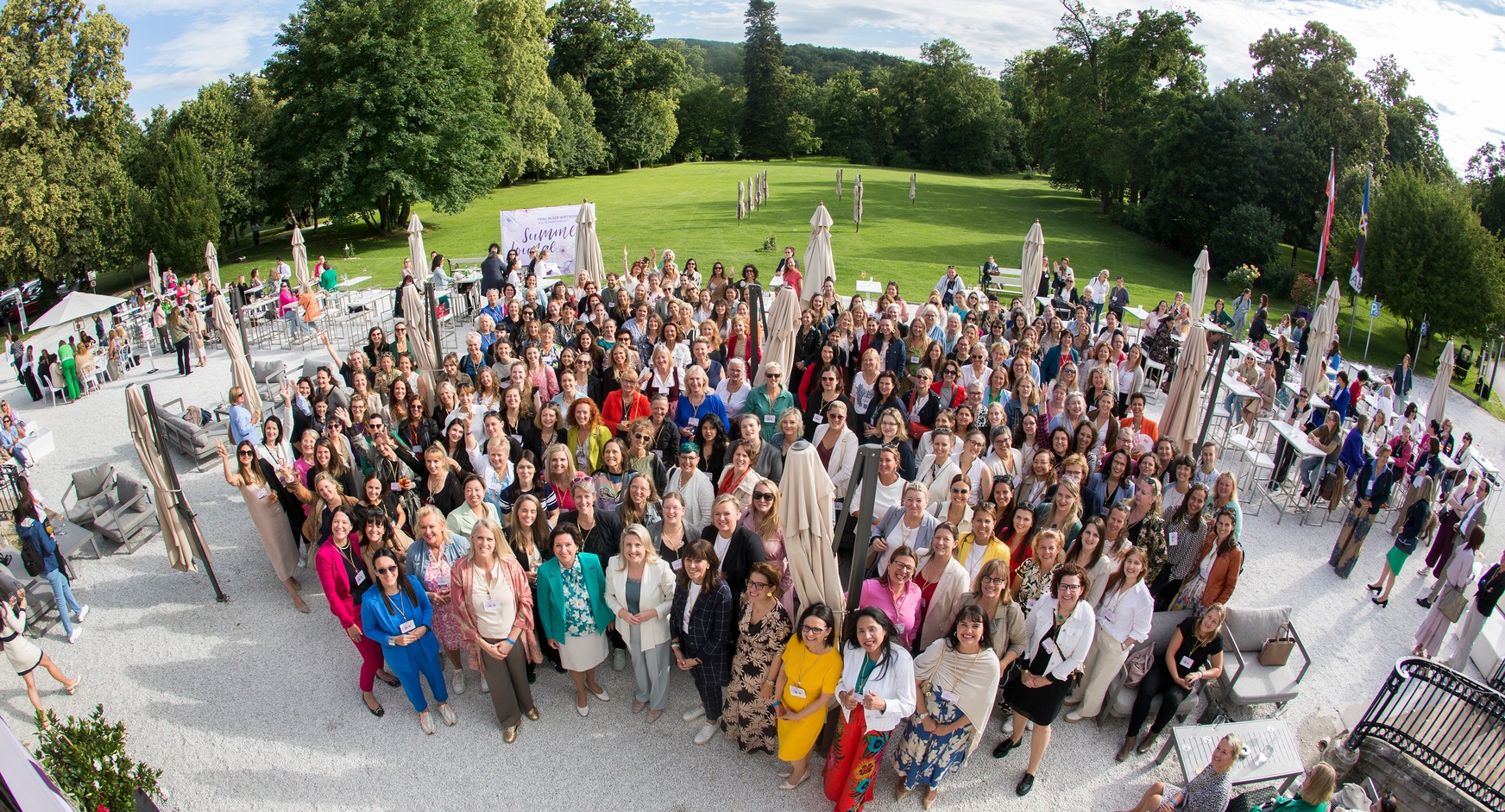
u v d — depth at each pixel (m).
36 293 44.94
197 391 17.00
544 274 20.98
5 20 39.28
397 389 9.76
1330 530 11.73
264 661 8.26
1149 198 51.34
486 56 47.62
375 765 6.92
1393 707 7.43
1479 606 8.73
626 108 80.94
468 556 6.74
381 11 38.41
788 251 15.89
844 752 6.08
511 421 9.40
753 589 6.17
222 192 43.69
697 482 7.86
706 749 7.03
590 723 7.32
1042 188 75.31
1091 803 6.61
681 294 14.24
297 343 20.05
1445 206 36.75
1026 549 7.61
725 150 101.19
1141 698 7.02
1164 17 59.28
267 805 6.52
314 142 39.28
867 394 10.13
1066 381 10.09
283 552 8.85
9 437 13.22
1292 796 6.82
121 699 7.75
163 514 8.94
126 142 48.19
